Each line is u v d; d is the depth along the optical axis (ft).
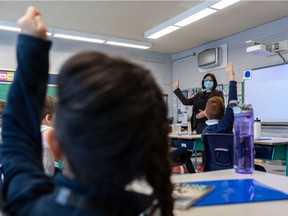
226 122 7.93
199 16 16.69
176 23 17.95
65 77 1.14
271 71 18.94
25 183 1.34
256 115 19.94
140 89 1.14
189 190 2.80
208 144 7.48
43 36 1.57
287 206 2.52
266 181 3.41
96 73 1.10
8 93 1.57
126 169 1.13
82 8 16.51
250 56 20.53
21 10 16.56
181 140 12.78
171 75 28.04
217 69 23.22
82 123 1.06
